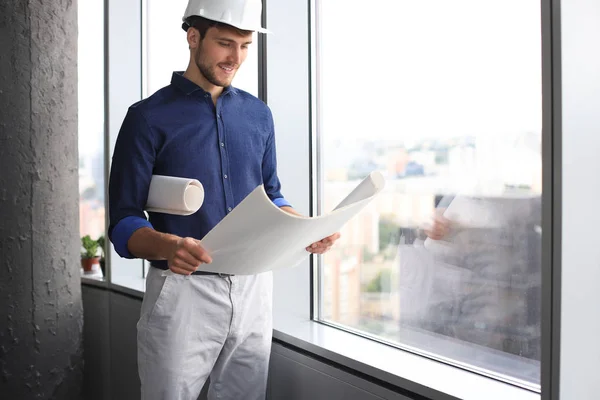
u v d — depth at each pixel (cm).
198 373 177
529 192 156
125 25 334
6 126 251
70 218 273
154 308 171
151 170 170
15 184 255
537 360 156
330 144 228
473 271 173
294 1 229
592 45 124
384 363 178
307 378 201
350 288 219
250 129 183
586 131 124
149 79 338
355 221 215
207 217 175
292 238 136
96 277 354
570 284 124
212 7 163
